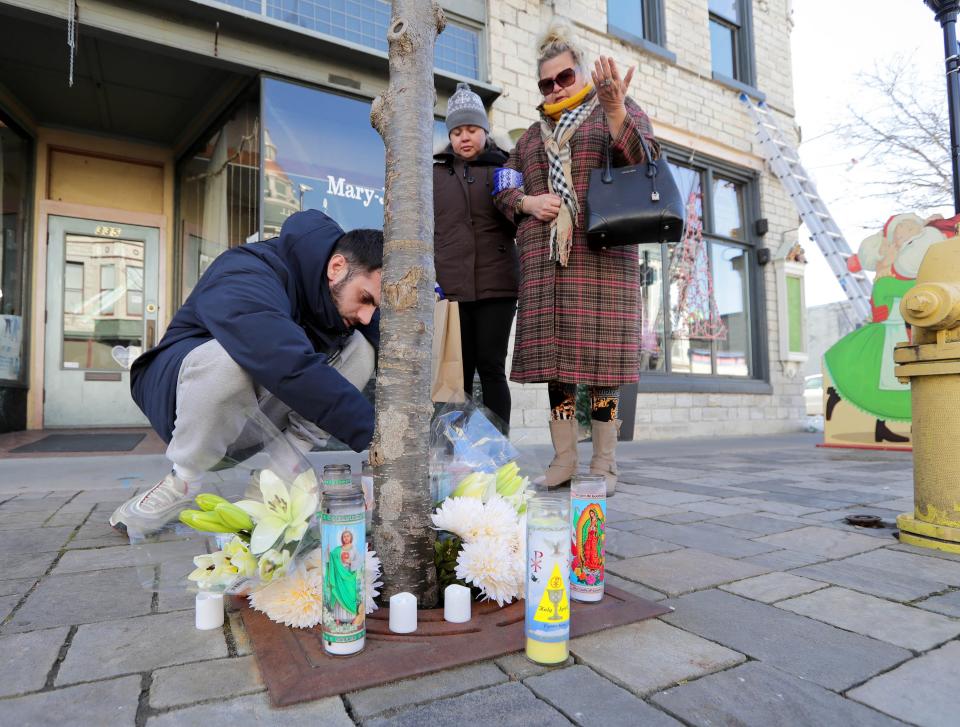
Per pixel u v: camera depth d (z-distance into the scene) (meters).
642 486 3.31
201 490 1.53
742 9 8.20
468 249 2.81
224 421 1.54
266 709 0.98
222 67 4.47
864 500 2.88
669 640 1.26
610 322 2.68
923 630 1.33
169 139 6.15
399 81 1.38
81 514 2.40
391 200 1.37
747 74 8.12
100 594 1.52
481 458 1.72
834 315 28.64
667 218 2.38
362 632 1.16
